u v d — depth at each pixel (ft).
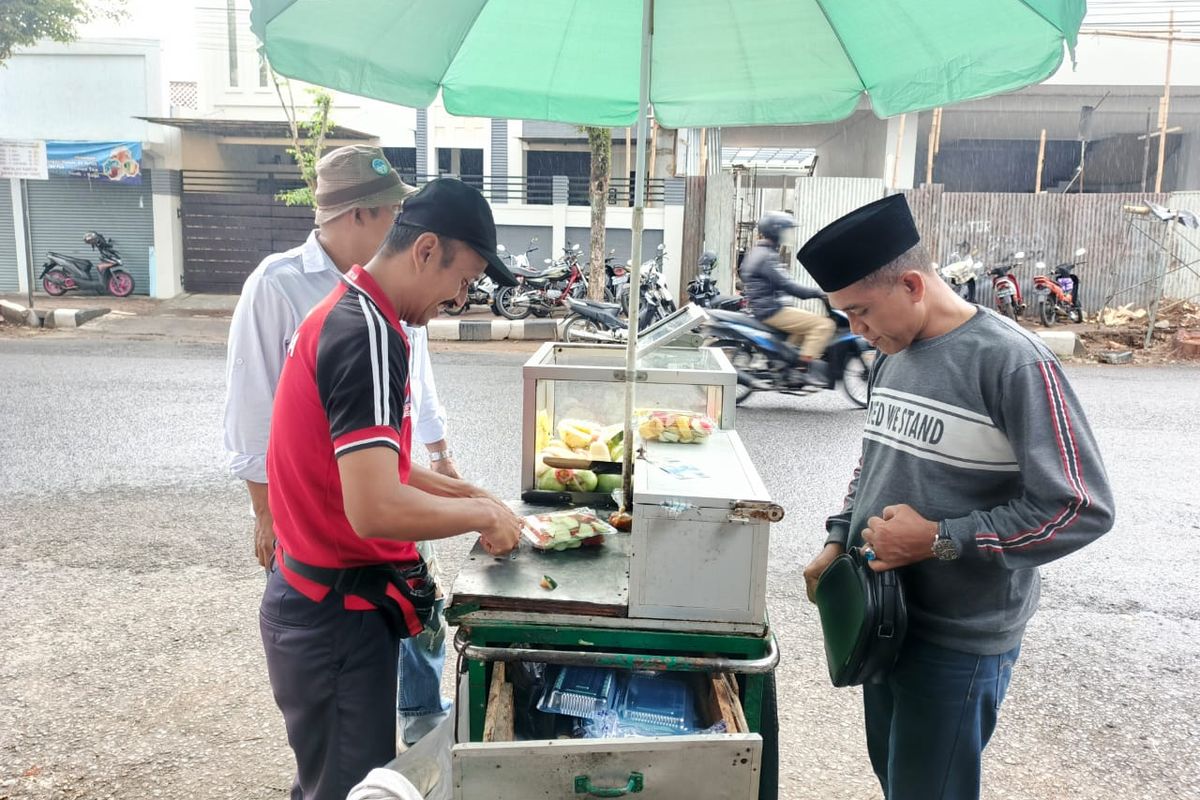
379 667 6.20
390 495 5.37
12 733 9.07
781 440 21.38
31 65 50.39
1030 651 11.37
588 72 8.14
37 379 26.50
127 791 8.27
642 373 7.68
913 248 5.78
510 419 22.36
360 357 5.35
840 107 7.92
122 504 15.80
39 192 50.83
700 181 46.80
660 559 5.67
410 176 56.70
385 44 6.87
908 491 5.92
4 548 13.75
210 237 51.57
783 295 24.72
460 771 5.25
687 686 6.55
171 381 26.61
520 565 6.31
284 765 8.73
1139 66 52.26
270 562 7.48
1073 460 5.25
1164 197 41.88
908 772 6.19
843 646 5.86
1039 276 41.52
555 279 40.22
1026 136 66.03
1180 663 11.12
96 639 11.03
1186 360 34.24
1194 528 15.67
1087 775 8.92
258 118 57.36
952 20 6.17
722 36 7.50
